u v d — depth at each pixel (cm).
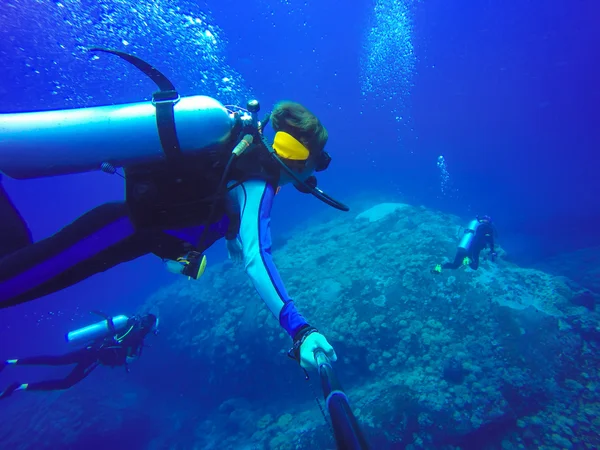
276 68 4481
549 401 557
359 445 66
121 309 2483
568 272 1148
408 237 884
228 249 179
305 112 131
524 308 633
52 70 1991
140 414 1015
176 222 127
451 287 694
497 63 4641
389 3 3672
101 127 115
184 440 901
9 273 116
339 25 4109
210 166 125
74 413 968
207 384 1004
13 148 113
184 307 1123
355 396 634
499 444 532
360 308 717
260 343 820
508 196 3034
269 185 129
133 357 635
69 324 2598
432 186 3170
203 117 118
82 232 126
